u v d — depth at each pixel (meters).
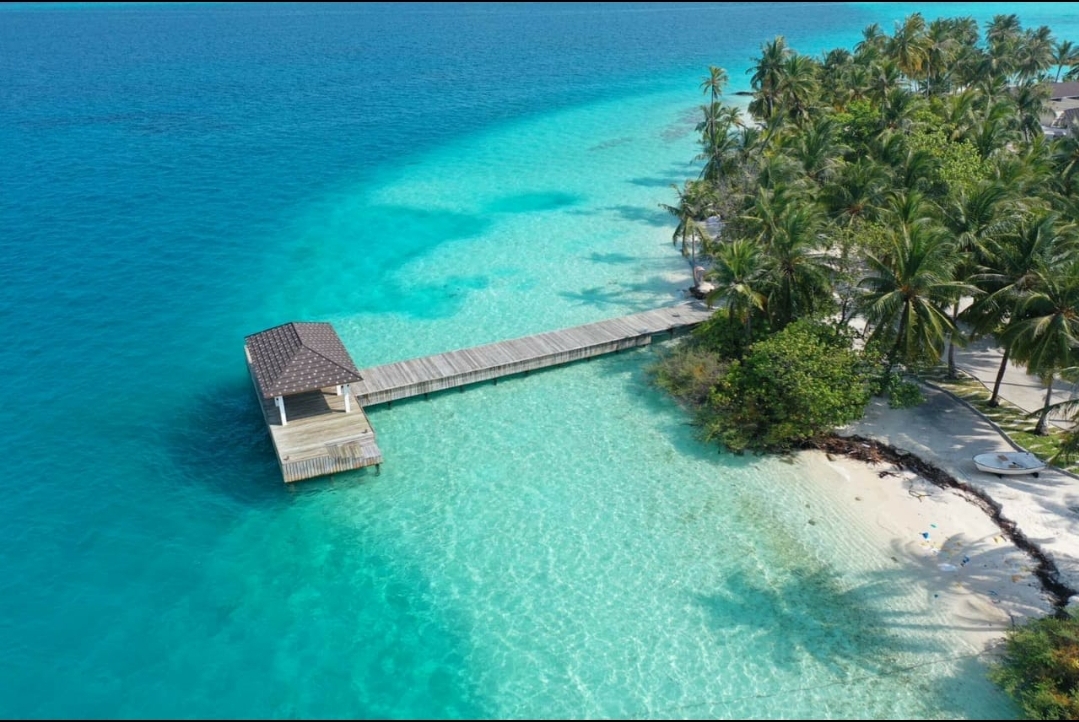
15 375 45.59
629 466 38.16
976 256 39.94
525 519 34.78
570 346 47.31
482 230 69.81
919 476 36.50
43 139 97.25
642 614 29.92
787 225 42.03
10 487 36.38
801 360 38.12
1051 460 36.41
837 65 94.50
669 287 57.59
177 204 75.38
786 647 28.38
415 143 98.75
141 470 37.88
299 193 79.25
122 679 27.16
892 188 50.59
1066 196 50.06
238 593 30.86
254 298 56.41
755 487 36.47
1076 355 36.03
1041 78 109.31
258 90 132.25
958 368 45.12
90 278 58.91
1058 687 25.67
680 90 134.75
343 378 38.34
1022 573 30.83
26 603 30.14
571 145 98.50
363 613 30.03
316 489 36.62
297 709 26.27
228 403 43.59
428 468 38.09
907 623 29.06
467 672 27.67
